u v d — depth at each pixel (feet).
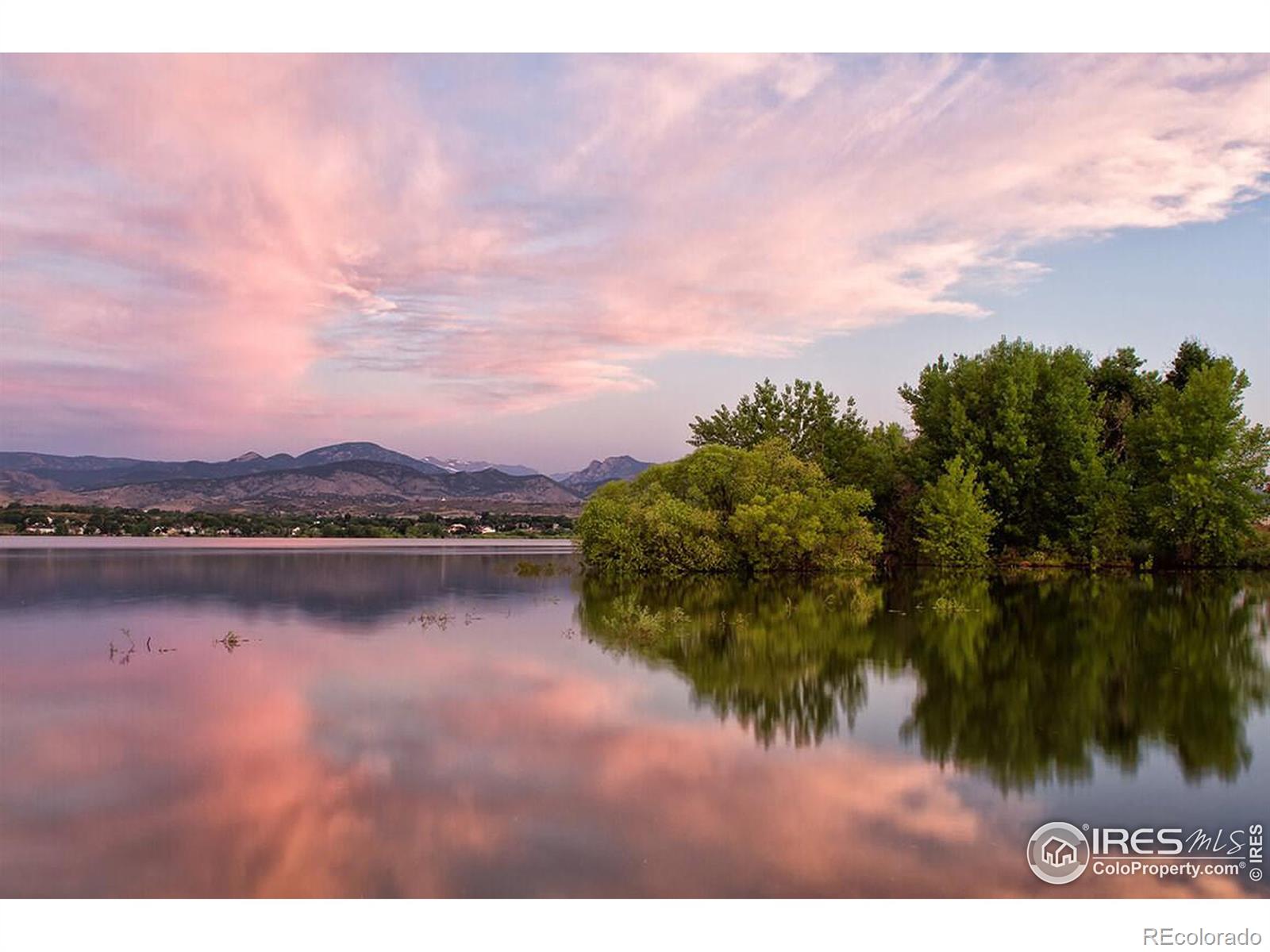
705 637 89.71
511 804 39.70
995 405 212.43
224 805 39.42
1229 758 48.26
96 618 104.06
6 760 46.14
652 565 175.11
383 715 55.93
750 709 58.29
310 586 147.13
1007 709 59.21
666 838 36.09
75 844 35.22
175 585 148.15
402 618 104.78
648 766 45.57
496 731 51.96
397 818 37.99
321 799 40.27
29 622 100.32
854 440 243.81
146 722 54.19
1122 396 233.55
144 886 31.68
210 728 52.54
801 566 179.32
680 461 209.97
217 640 86.69
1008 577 179.11
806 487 186.91
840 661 76.33
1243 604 124.47
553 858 33.99
